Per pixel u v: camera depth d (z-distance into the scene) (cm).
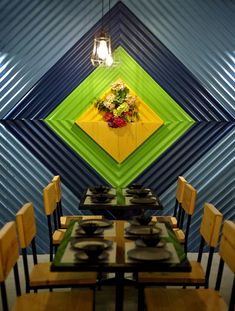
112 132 501
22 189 510
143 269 237
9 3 489
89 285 293
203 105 515
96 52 446
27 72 499
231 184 521
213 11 505
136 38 504
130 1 497
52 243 388
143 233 295
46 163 511
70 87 504
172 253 258
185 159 517
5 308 240
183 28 505
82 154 514
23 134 505
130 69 507
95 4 495
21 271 441
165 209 522
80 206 392
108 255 252
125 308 353
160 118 514
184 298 274
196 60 509
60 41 498
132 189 457
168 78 509
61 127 509
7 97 498
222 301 272
